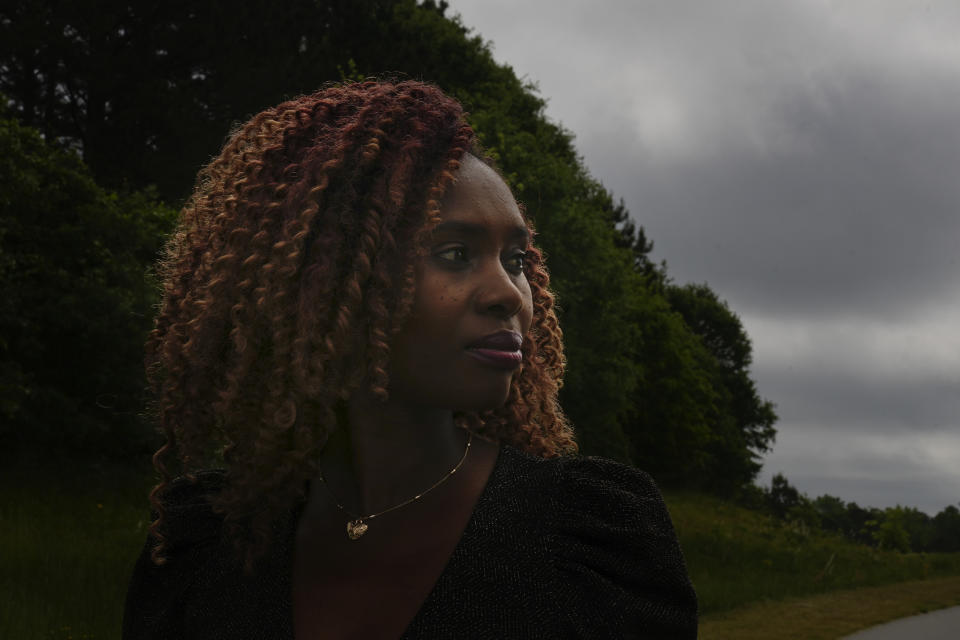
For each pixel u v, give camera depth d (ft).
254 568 2.61
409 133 2.33
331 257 2.26
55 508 36.29
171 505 3.04
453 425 2.62
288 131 2.51
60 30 66.08
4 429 42.06
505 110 71.00
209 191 2.85
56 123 70.49
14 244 46.44
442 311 2.19
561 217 65.41
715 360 150.41
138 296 46.32
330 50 71.77
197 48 72.38
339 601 2.41
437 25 79.46
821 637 28.14
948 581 49.60
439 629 2.25
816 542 67.21
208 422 2.79
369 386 2.32
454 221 2.21
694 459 124.67
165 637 2.90
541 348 3.05
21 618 17.84
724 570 43.70
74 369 45.60
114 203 51.49
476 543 2.35
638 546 2.43
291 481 2.59
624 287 75.66
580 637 2.29
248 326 2.42
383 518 2.45
